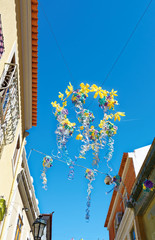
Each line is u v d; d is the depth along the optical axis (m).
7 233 6.54
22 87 6.81
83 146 5.51
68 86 5.28
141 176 7.92
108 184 6.55
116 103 5.26
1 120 4.21
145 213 8.15
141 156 10.70
